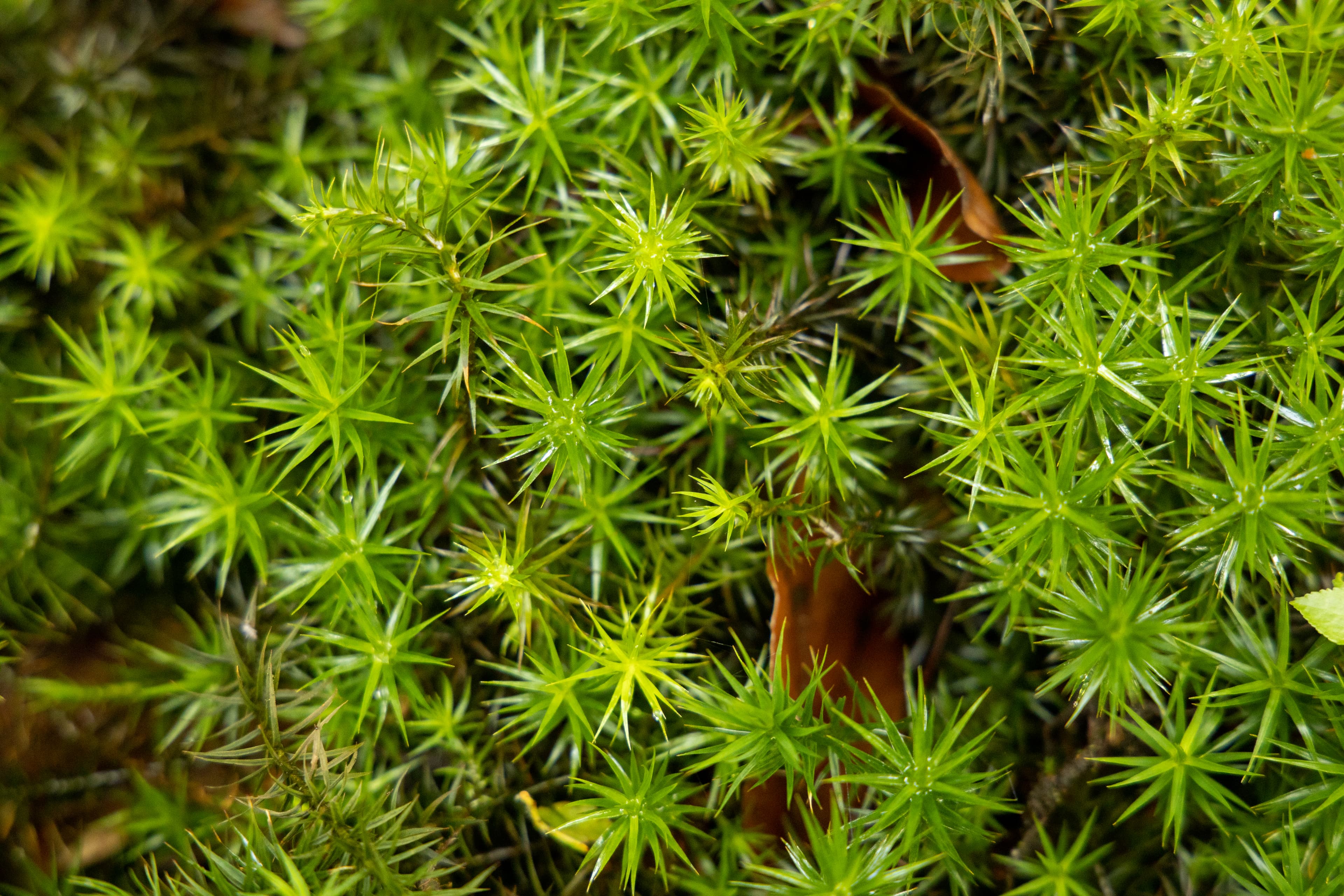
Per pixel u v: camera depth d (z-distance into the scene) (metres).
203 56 0.44
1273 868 0.40
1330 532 0.41
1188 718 0.41
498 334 0.42
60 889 0.42
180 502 0.42
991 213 0.42
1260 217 0.41
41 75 0.44
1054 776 0.41
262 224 0.43
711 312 0.42
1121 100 0.42
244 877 0.41
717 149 0.42
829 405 0.41
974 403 0.40
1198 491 0.40
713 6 0.42
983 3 0.41
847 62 0.42
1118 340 0.40
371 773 0.42
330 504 0.42
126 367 0.42
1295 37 0.41
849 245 0.43
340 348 0.41
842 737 0.41
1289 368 0.41
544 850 0.42
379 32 0.44
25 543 0.42
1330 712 0.40
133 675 0.43
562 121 0.42
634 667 0.41
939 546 0.42
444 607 0.42
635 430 0.42
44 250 0.43
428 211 0.41
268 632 0.41
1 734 0.43
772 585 0.42
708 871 0.41
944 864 0.41
